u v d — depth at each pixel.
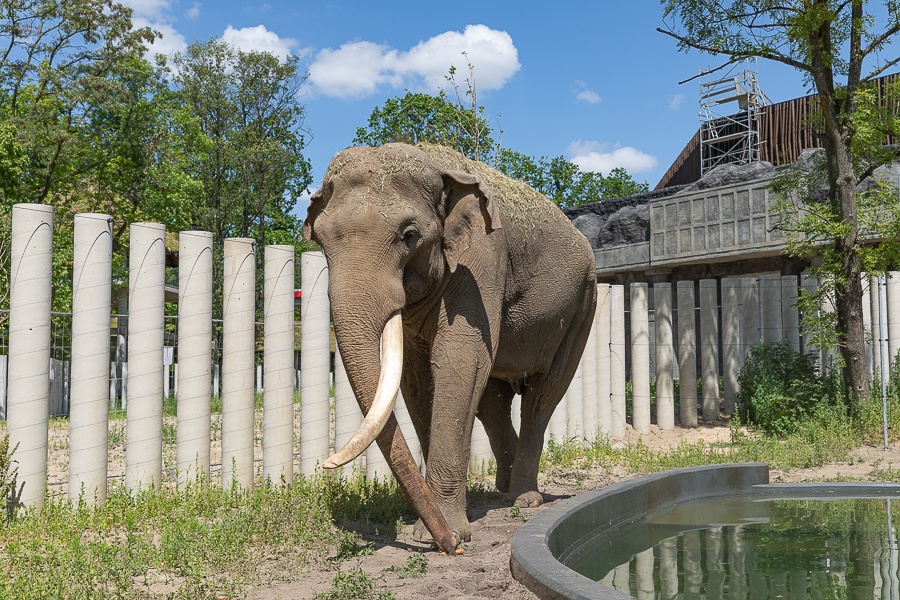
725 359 15.66
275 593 4.07
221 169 37.06
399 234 4.70
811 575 4.21
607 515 5.53
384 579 4.23
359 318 4.54
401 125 32.22
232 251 7.46
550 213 6.49
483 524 5.76
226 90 36.41
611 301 13.13
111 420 12.93
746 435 13.30
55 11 26.47
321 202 5.09
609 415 12.43
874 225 12.96
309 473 7.76
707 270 17.00
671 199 16.62
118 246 28.94
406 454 4.71
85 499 6.57
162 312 7.15
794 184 13.80
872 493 7.24
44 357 6.39
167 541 5.00
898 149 13.48
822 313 13.75
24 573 4.33
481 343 5.34
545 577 3.59
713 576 4.23
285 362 7.62
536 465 6.75
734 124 27.25
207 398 7.36
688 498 6.84
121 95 27.95
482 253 5.43
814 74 13.18
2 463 5.96
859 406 12.70
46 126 25.73
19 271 6.33
